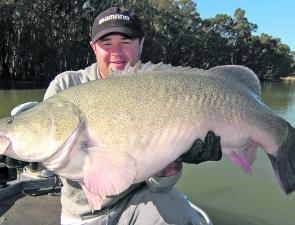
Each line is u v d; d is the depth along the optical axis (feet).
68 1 39.22
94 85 2.50
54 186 4.79
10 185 4.66
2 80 38.04
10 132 2.42
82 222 3.19
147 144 2.45
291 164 2.93
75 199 3.18
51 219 4.18
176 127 2.50
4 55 39.09
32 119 2.43
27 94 25.70
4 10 36.94
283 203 6.24
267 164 8.14
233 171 7.78
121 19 3.24
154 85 2.52
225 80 2.73
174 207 3.24
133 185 3.21
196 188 6.86
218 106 2.62
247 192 6.67
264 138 2.82
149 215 3.17
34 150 2.42
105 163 2.37
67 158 2.41
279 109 19.71
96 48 3.38
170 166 2.98
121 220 3.21
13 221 4.11
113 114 2.42
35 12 38.01
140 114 2.44
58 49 40.34
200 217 3.83
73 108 2.42
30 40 38.34
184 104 2.53
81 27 41.19
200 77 2.65
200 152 2.55
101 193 2.38
